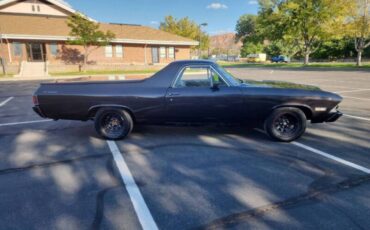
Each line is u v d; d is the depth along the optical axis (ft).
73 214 9.48
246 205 9.96
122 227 8.77
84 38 79.97
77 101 17.07
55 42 87.04
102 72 85.87
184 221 9.05
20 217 9.34
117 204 10.09
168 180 11.99
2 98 37.11
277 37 126.82
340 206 9.82
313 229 8.57
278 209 9.68
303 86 18.20
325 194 10.66
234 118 16.97
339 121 22.36
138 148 16.12
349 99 33.27
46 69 80.28
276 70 100.89
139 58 102.99
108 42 87.15
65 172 12.90
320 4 106.83
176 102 16.65
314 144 16.57
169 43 104.99
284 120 17.02
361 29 94.48
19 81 63.00
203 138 17.87
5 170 13.14
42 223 9.00
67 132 19.83
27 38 80.33
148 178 12.20
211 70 16.84
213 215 9.37
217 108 16.66
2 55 75.61
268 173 12.60
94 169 13.21
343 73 76.74
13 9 91.35
